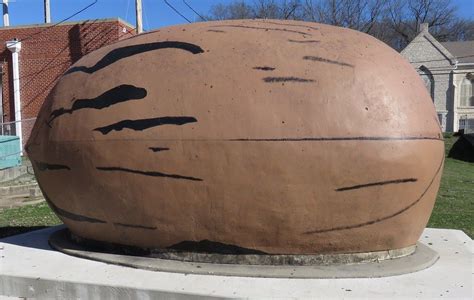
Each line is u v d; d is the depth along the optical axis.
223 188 4.51
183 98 4.66
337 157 4.39
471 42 52.03
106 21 21.78
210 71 4.69
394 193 4.54
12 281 4.69
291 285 4.23
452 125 49.09
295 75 4.54
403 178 4.54
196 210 4.62
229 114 4.51
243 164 4.45
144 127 4.72
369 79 4.58
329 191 4.43
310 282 4.29
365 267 4.57
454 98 48.81
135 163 4.74
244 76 4.60
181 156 4.58
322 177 4.41
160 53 4.97
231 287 4.21
